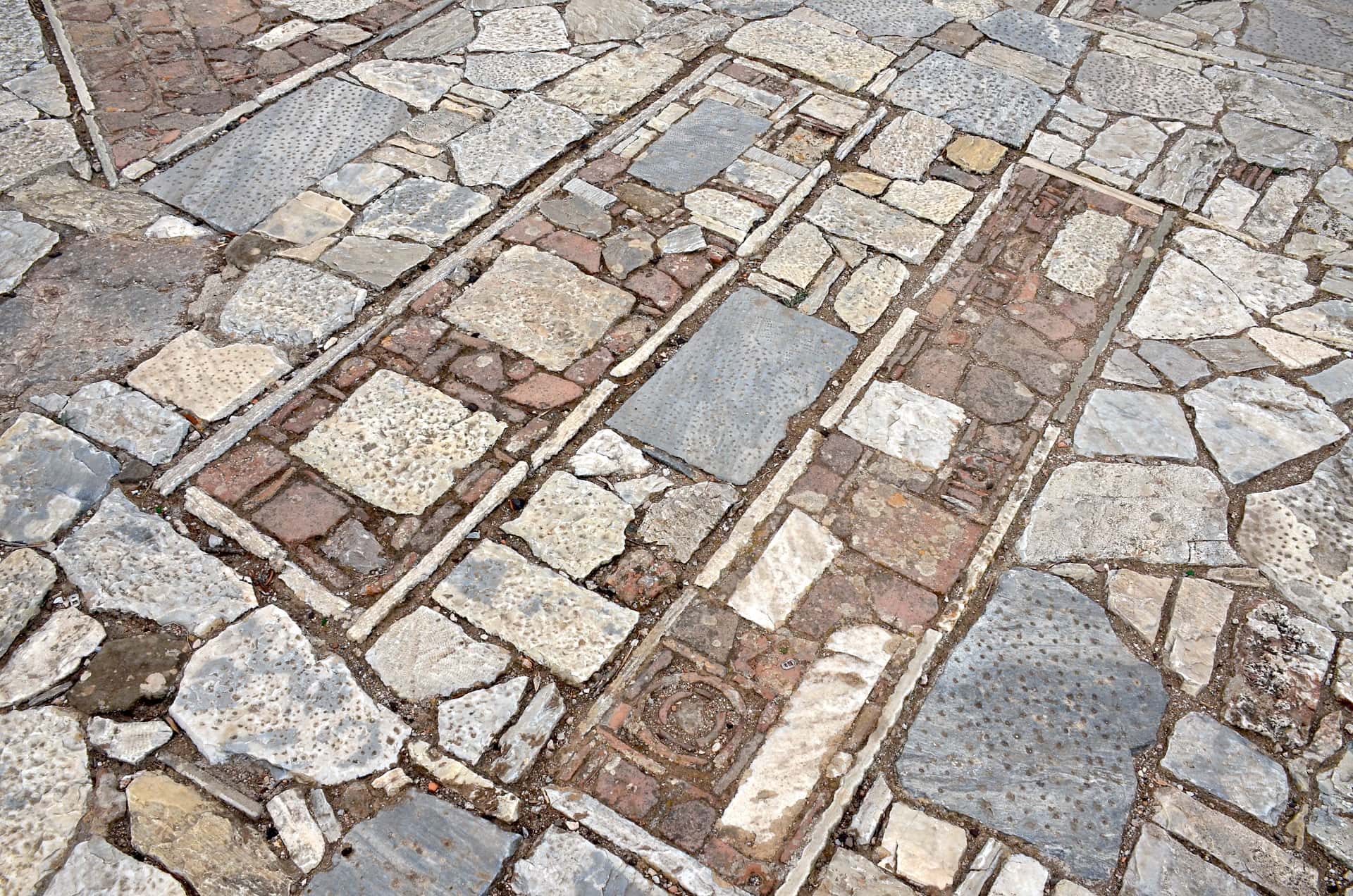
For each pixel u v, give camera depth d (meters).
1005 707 3.29
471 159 5.29
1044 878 2.92
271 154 5.26
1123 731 3.25
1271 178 5.45
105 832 2.92
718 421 4.12
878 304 4.65
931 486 3.93
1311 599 3.61
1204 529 3.82
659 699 3.29
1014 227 5.06
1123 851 2.99
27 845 2.88
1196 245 5.03
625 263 4.78
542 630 3.44
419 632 3.42
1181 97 5.97
